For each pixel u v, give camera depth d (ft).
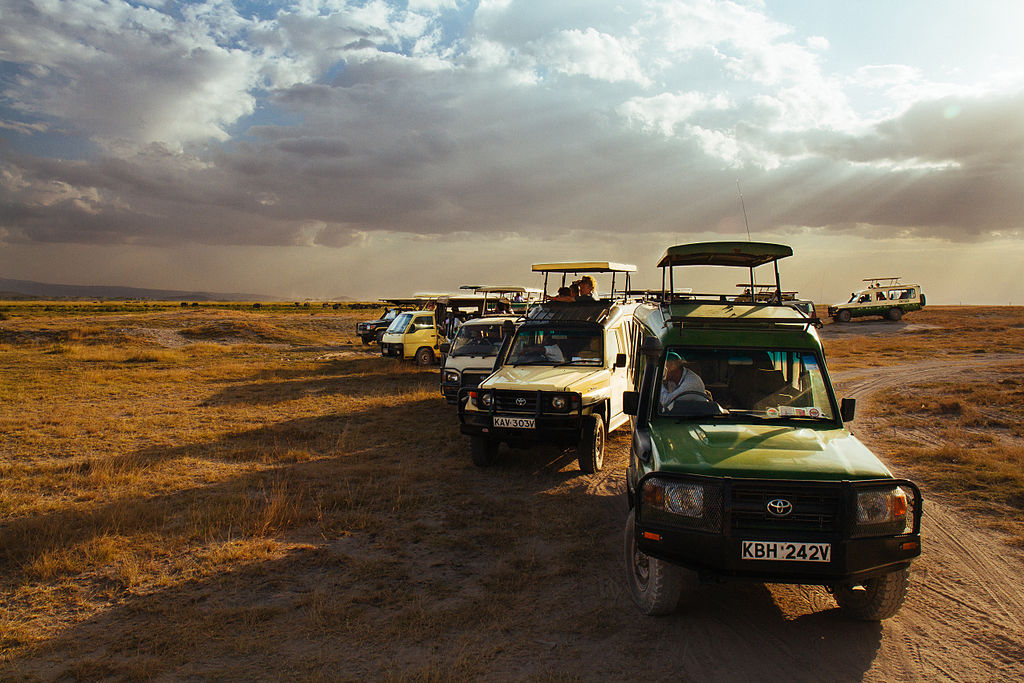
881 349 91.45
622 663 13.28
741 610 15.71
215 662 13.17
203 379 63.46
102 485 26.16
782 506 13.33
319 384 59.31
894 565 13.50
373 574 17.70
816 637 14.42
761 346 17.83
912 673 12.98
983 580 17.53
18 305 344.90
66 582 17.08
